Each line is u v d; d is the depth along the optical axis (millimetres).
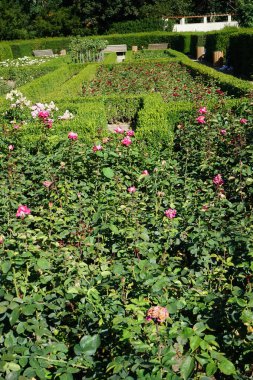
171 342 2119
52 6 37844
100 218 3725
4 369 1988
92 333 2408
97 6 34562
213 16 36625
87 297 2512
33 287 2584
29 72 17844
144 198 4074
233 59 18422
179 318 2531
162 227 3566
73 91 11391
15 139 5789
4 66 21625
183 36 27859
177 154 5469
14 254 2656
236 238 3023
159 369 1910
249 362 2365
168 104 7434
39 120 6414
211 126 5902
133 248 3055
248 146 4891
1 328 2238
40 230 3414
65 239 3586
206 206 3641
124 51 28391
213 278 2928
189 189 4363
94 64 17344
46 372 2152
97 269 2980
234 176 4664
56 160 4910
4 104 8125
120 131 5266
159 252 3289
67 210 4008
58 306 2533
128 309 2330
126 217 3609
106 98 9430
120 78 13828
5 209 3963
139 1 34750
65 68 16438
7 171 4805
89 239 3270
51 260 2945
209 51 22828
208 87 10547
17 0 38688
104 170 4430
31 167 4863
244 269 2873
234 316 2291
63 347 2197
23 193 4723
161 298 2496
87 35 36156
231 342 2299
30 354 2137
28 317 2449
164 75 13781
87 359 2123
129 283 2766
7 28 35688
